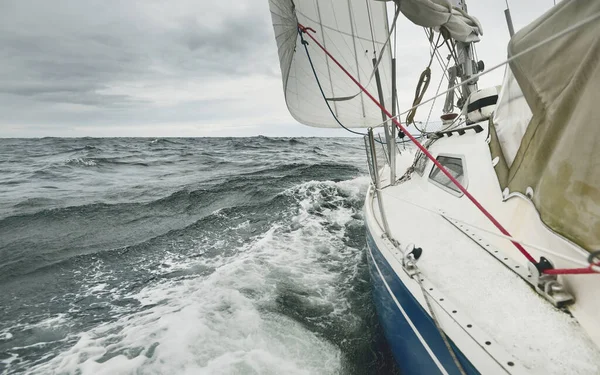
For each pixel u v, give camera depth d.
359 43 2.42
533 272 1.48
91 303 3.54
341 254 4.38
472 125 2.95
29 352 2.73
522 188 1.69
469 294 1.54
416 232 2.32
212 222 6.25
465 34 3.13
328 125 2.44
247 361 2.31
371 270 2.75
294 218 6.11
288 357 2.38
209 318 2.87
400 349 1.92
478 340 1.26
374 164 2.30
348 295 3.30
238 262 4.16
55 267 4.54
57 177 13.27
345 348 2.53
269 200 7.48
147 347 2.55
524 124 1.90
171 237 5.58
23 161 20.33
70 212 7.44
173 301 3.39
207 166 16.27
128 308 3.37
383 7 2.45
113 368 2.34
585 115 1.18
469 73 3.75
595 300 1.25
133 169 15.79
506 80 2.15
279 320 2.85
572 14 1.21
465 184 2.47
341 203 7.12
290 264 4.05
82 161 17.70
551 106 1.40
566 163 1.28
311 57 2.33
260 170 13.15
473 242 1.96
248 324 2.77
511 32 3.38
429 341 1.51
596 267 0.90
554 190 1.35
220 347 2.47
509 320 1.35
